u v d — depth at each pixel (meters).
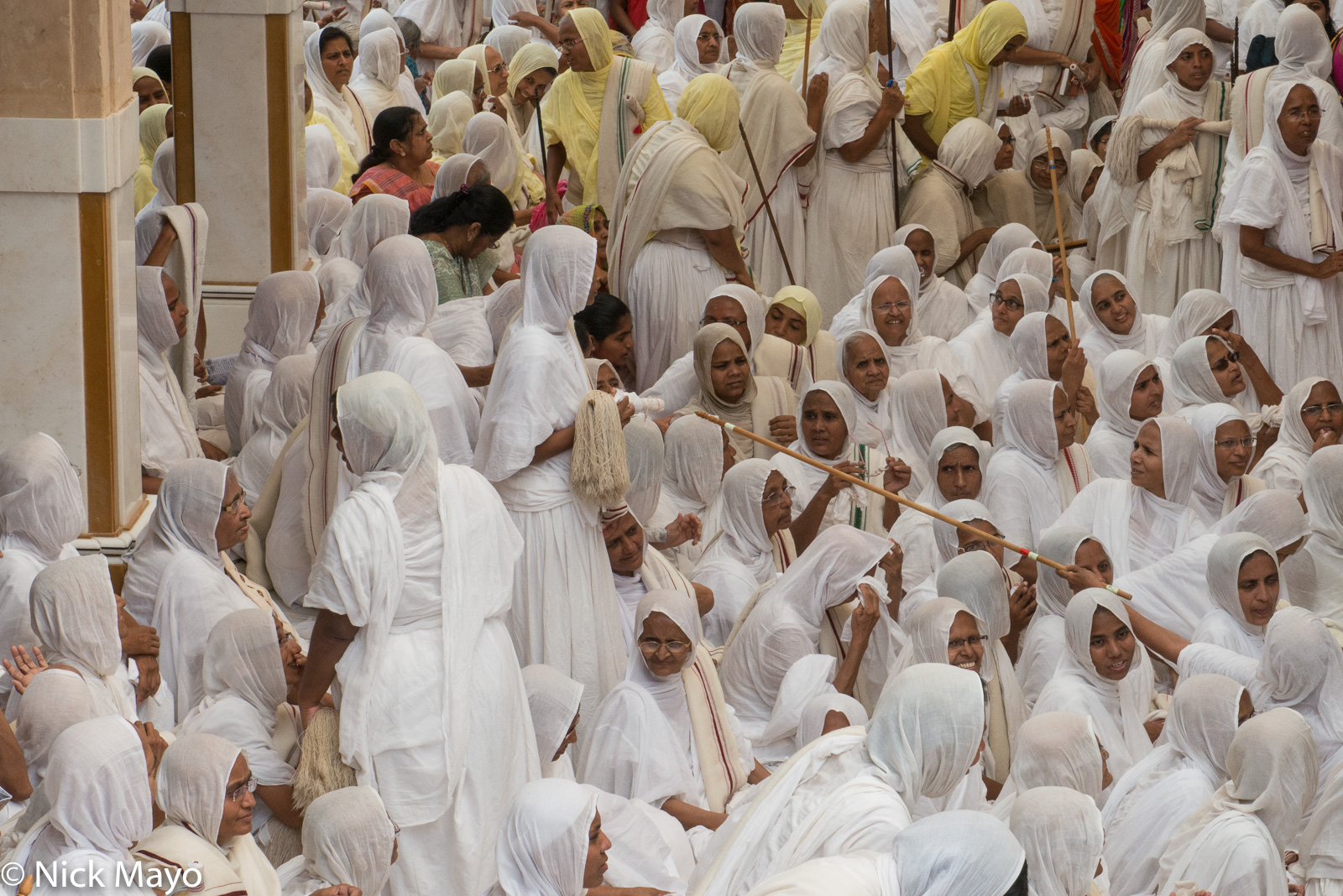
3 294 5.32
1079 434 7.85
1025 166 10.48
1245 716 4.72
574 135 9.40
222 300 8.20
